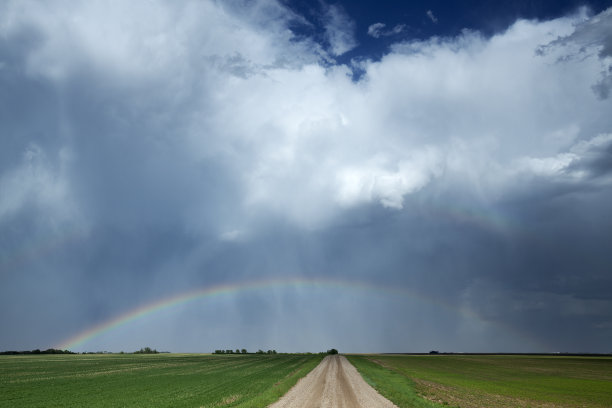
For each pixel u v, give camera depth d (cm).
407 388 4278
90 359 11331
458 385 5000
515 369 8806
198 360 10750
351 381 4881
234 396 3497
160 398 3531
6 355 15225
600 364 11275
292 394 3644
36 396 3791
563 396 4269
